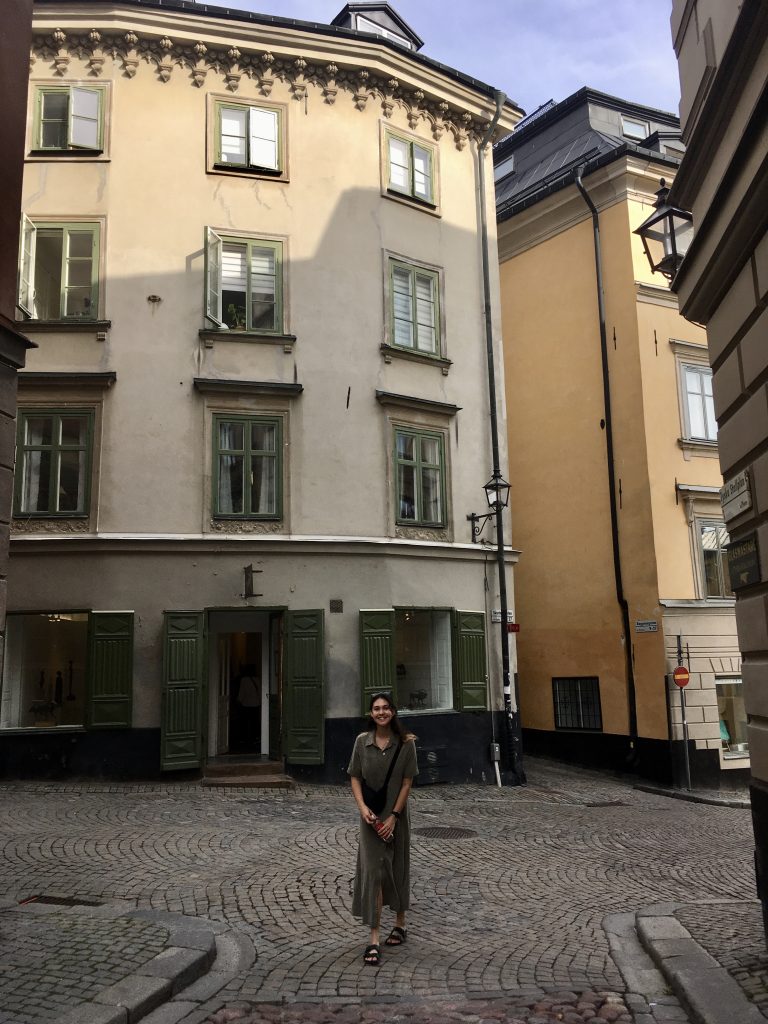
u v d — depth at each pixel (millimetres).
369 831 6379
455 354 17906
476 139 19141
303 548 15430
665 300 19891
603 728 19359
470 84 18562
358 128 17297
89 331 15352
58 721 14453
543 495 21500
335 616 15523
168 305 15672
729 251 6566
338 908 7523
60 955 5738
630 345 19516
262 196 16516
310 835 10516
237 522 15344
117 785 13914
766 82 5531
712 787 17703
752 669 6480
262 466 15758
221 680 16312
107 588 14641
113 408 15164
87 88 16031
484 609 17141
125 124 16047
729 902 7801
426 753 15812
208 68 16516
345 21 20422
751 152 5934
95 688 14328
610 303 20125
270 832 10625
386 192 17344
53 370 15164
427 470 17156
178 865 8812
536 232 22297
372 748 6504
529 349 22250
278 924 7043
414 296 17609
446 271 18125
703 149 7055
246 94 16672
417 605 16281
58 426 15070
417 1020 5125
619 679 19094
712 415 20078
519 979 5906
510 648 17188
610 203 20297
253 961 6160
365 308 16766
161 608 14773
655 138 21297
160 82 16281
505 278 23141
